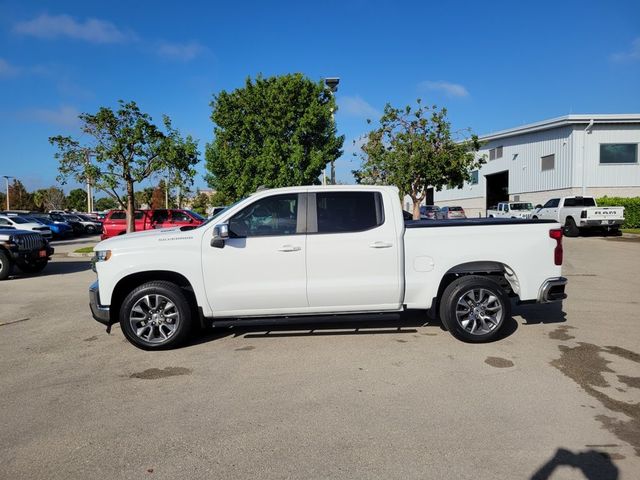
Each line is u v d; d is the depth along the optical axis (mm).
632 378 4656
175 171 19766
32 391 4598
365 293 5711
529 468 3137
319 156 22484
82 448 3498
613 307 7707
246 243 5664
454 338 6020
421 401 4180
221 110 24016
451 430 3652
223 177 25406
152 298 5742
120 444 3543
